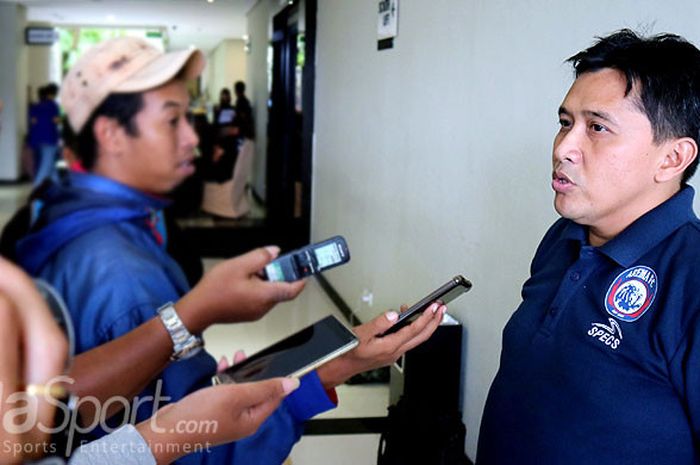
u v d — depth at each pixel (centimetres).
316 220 635
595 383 106
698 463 103
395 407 286
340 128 542
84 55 47
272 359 90
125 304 61
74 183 49
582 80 108
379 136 434
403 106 386
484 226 280
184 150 51
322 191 612
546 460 111
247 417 71
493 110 272
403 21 388
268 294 74
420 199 358
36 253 51
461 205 304
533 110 239
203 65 52
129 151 48
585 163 107
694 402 98
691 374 97
